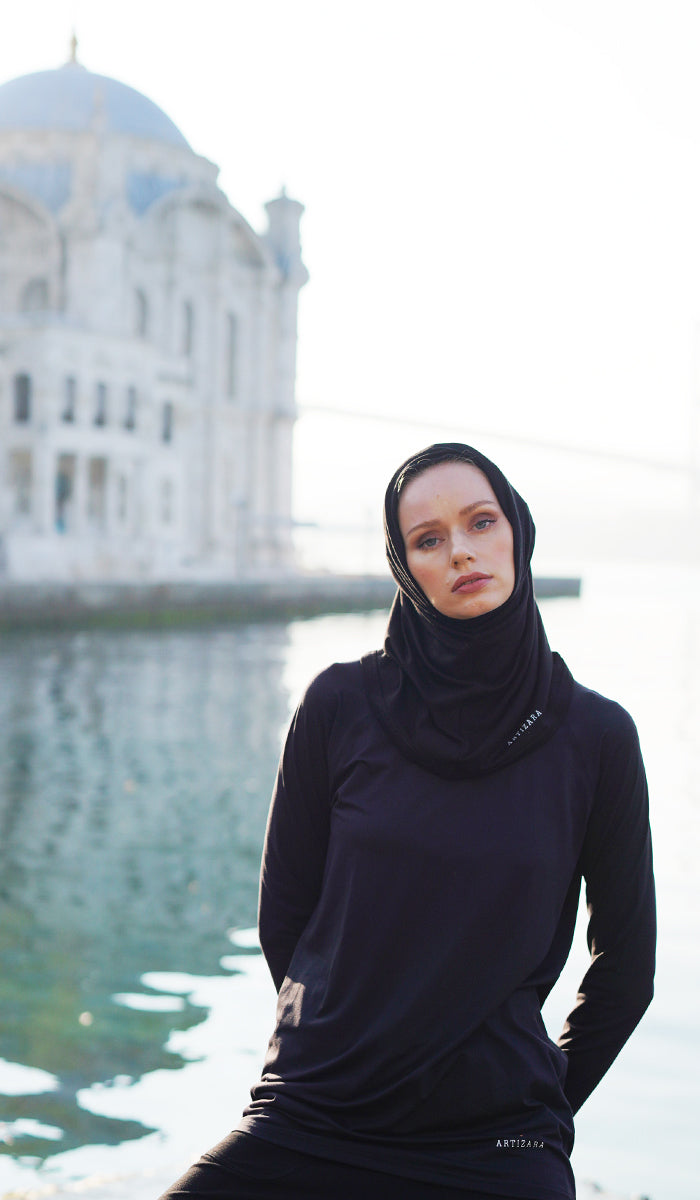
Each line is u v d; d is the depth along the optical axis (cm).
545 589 8750
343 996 213
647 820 222
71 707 2534
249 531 8025
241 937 903
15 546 5591
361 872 214
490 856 208
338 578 8294
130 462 6631
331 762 226
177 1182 208
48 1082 624
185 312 7625
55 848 1205
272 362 8262
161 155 7594
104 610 5006
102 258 6888
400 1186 200
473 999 206
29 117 7525
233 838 1266
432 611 211
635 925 223
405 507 215
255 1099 216
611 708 220
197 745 2016
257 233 8231
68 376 6178
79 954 855
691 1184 501
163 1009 740
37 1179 512
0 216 7088
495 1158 201
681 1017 695
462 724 212
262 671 3547
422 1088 203
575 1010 234
